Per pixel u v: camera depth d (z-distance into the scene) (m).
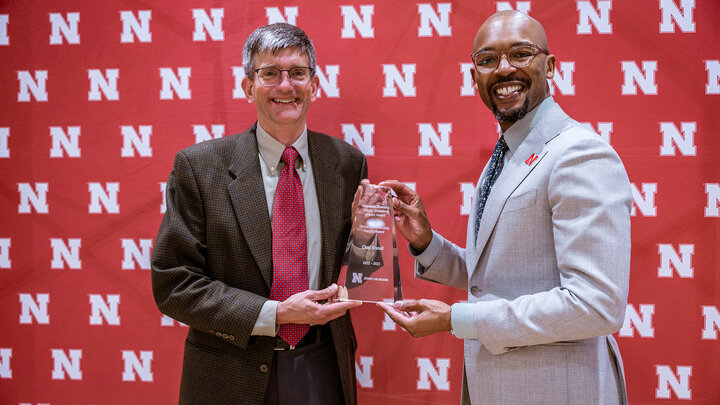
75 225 2.12
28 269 2.12
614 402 1.38
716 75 1.95
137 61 2.09
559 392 1.33
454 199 2.04
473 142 2.02
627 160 1.98
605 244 1.25
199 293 1.52
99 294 2.11
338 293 1.59
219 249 1.60
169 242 1.58
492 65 1.47
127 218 2.10
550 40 1.99
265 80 1.60
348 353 1.67
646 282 1.99
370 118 2.05
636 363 2.00
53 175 2.12
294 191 1.66
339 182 1.71
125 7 2.08
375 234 1.64
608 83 1.98
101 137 2.10
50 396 2.13
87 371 2.12
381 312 2.06
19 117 2.12
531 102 1.45
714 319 1.97
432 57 2.03
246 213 1.59
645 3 1.96
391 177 2.05
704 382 1.97
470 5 2.01
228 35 2.06
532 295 1.33
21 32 2.11
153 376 2.11
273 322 1.48
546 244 1.37
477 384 1.44
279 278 1.60
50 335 2.12
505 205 1.41
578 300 1.24
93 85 2.10
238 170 1.63
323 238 1.64
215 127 2.08
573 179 1.29
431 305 1.45
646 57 1.97
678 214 1.97
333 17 2.04
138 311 2.11
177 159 1.65
